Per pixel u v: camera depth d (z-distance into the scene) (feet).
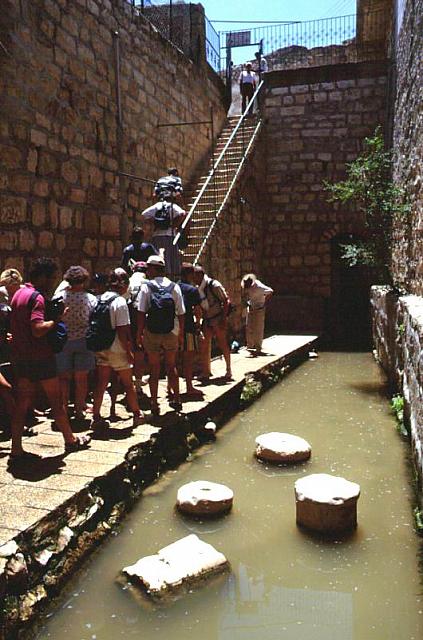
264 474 17.03
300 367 35.19
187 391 22.16
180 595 10.74
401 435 20.79
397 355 25.29
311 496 13.32
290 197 50.16
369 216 30.66
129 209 28.58
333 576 11.47
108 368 17.11
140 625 9.90
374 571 11.64
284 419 23.09
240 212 40.29
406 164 27.89
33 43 20.22
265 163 50.03
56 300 14.21
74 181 23.20
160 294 18.71
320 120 49.42
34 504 11.55
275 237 50.52
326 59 61.72
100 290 19.60
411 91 25.76
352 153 48.96
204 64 42.65
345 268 52.31
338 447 19.52
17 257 19.39
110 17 26.45
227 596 10.76
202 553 11.71
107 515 13.42
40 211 20.77
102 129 25.62
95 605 10.46
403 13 30.91
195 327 21.99
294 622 9.97
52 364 14.44
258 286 33.47
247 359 31.30
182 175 37.73
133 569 11.22
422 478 14.43
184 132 37.96
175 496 15.31
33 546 10.54
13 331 14.01
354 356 39.86
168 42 34.60
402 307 22.62
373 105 48.32
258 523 13.76
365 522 13.80
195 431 19.72
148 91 31.42
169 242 26.00
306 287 50.06
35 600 10.04
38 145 20.61
